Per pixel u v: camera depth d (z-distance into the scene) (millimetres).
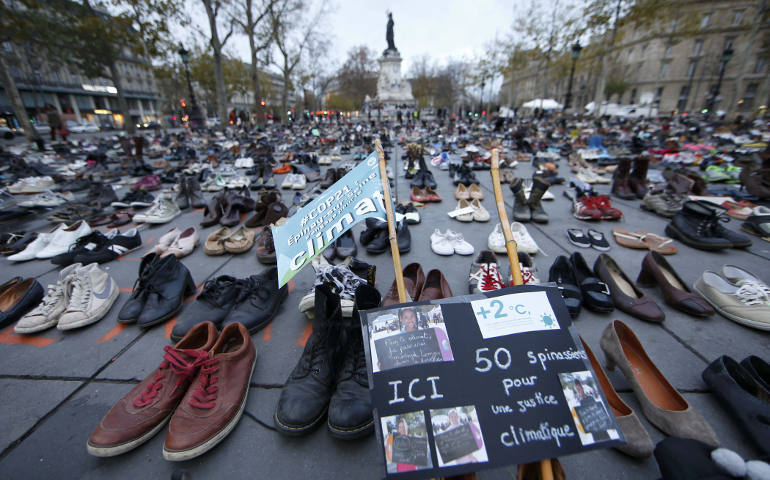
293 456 1344
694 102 44438
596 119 23406
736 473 869
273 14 28328
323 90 56469
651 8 19719
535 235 3650
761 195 4305
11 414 1547
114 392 1678
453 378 1070
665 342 1922
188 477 1254
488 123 22953
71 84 45594
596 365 1536
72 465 1312
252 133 18953
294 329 2148
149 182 6258
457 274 2824
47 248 3305
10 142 18344
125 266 3111
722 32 40500
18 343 2039
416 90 62625
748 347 1862
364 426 1365
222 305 2156
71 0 16781
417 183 5867
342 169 5379
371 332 1146
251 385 1690
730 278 2256
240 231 3541
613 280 2281
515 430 1004
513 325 1146
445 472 951
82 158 10383
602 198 4094
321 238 1447
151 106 60219
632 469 1257
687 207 3301
